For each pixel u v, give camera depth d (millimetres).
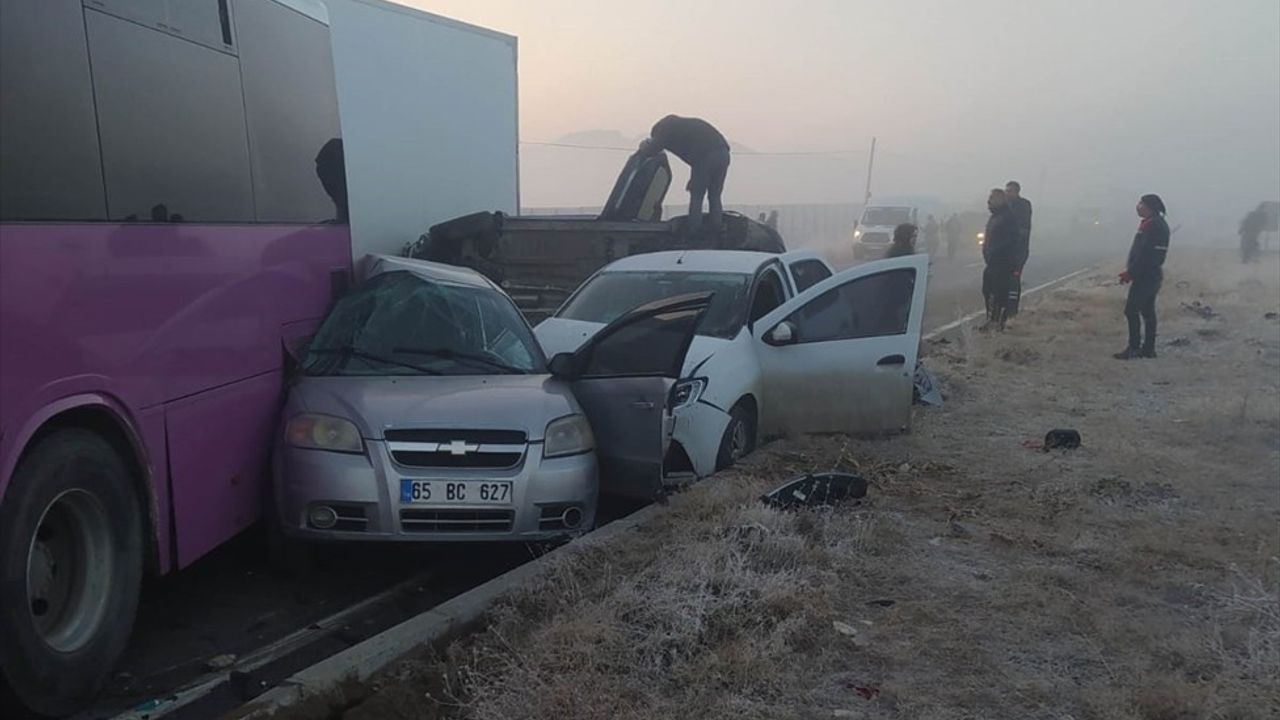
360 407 5453
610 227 12758
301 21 6117
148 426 4293
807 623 4547
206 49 4895
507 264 13016
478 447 5391
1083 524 6211
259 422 5441
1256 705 3865
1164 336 14922
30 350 3525
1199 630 4621
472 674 3980
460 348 6445
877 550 5609
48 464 3639
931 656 4359
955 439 8570
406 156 13828
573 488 5602
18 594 3500
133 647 4633
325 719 3768
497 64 16031
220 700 4129
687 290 8492
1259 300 20312
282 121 5793
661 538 5602
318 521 5246
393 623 5043
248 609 5141
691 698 3891
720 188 13508
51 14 3734
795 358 8219
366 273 7047
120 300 4086
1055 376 11703
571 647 4180
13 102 3518
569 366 6441
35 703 3666
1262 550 5723
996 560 5570
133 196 4207
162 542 4430
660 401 6133
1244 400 9266
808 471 7324
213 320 4906
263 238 5496
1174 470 7555
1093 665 4309
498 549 6082
